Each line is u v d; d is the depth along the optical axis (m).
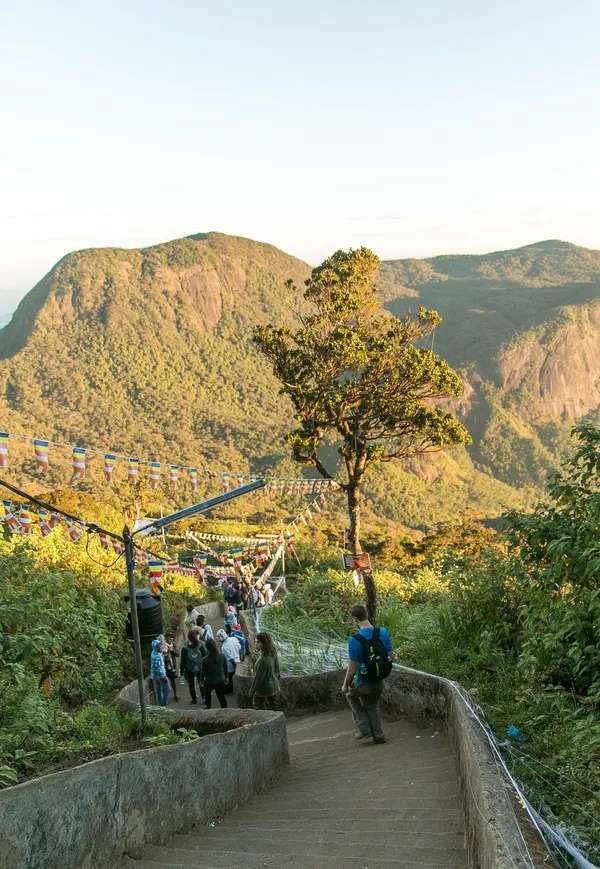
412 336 19.34
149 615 14.52
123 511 29.23
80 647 12.84
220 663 12.47
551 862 3.17
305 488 18.92
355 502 19.31
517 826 3.44
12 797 3.96
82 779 4.45
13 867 3.90
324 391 18.56
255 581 26.91
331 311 19.23
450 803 5.38
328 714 10.88
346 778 6.87
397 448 19.94
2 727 6.97
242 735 6.76
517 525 8.15
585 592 7.30
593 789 5.04
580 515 7.73
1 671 7.66
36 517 10.69
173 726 8.38
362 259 19.16
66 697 11.52
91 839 4.47
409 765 6.86
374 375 18.92
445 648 10.31
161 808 5.24
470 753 4.71
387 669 8.14
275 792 6.89
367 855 4.56
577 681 7.48
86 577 17.27
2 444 8.24
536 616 7.94
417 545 45.88
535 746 6.17
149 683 14.44
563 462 7.95
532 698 7.15
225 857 4.74
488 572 10.79
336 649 13.24
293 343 19.16
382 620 14.71
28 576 10.46
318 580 23.06
